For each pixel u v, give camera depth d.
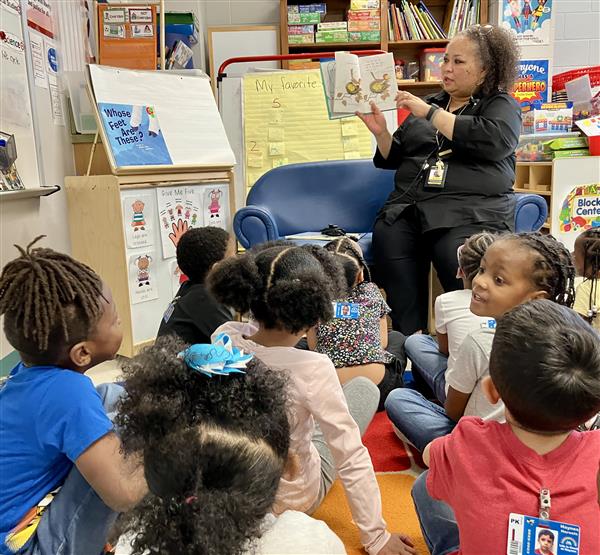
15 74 2.30
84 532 1.02
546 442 0.81
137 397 0.72
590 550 0.78
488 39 2.54
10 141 2.21
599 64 4.98
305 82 3.60
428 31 4.78
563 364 0.77
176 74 2.99
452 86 2.63
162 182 2.71
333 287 1.29
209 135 3.01
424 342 2.12
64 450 0.98
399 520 1.40
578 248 2.04
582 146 3.61
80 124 2.96
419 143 2.77
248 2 5.05
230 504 0.62
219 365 0.73
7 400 1.01
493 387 0.91
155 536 0.61
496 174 2.60
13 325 1.03
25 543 0.98
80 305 1.05
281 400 0.74
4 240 2.17
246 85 3.59
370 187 3.37
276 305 1.15
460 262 1.83
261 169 3.61
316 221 3.37
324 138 3.60
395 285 2.80
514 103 2.59
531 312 0.84
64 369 1.04
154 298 2.73
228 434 0.67
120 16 3.20
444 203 2.62
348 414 1.21
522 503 0.80
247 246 2.96
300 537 0.70
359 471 1.20
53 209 2.69
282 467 0.72
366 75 2.75
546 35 4.50
